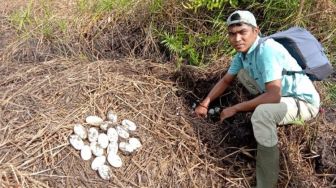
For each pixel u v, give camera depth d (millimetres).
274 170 2463
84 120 2604
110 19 3850
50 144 2428
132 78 3074
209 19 3520
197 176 2568
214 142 2770
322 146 2775
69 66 3258
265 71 2445
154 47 3578
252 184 2590
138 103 2844
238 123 2898
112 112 2703
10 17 4090
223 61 3342
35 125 2520
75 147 2430
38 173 2297
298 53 2582
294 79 2553
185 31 3551
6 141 2412
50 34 3729
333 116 2996
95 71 3078
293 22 3363
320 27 3449
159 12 3654
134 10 3816
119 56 3627
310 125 2846
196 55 3383
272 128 2420
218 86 2898
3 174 2217
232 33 2508
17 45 3637
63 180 2312
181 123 2818
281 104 2471
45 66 3248
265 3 3418
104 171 2391
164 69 3320
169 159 2586
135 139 2580
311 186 2613
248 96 3041
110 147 2490
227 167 2660
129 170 2471
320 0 3436
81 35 3777
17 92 2809
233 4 3361
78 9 4051
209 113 3020
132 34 3752
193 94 3135
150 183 2445
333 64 3359
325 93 3141
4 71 3270
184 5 3414
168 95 3025
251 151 2744
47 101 2730
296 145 2793
